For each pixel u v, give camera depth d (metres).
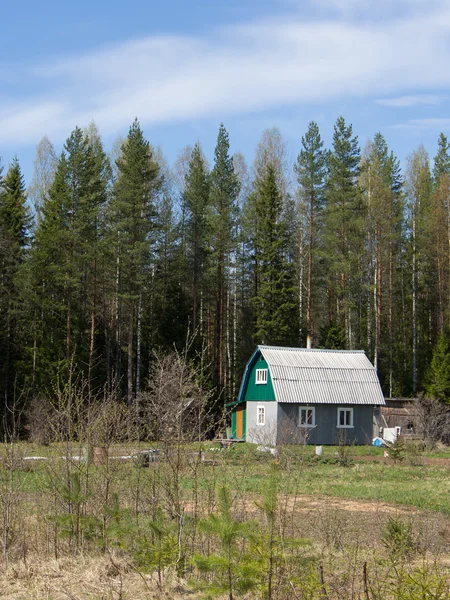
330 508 16.61
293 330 53.56
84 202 47.00
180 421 9.65
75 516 10.07
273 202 53.28
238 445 31.17
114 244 45.62
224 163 54.09
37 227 54.81
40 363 44.81
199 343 49.72
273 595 7.63
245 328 59.41
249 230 58.62
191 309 55.25
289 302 52.25
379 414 42.22
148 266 51.81
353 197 54.28
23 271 45.59
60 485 10.59
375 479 24.12
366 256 54.62
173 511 9.32
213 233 52.97
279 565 7.57
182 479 9.95
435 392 47.00
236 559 7.38
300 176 56.44
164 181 61.06
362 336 59.16
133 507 10.70
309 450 34.88
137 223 46.38
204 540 9.50
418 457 30.22
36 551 10.24
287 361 41.75
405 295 63.50
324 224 55.19
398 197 58.16
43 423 27.16
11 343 46.22
